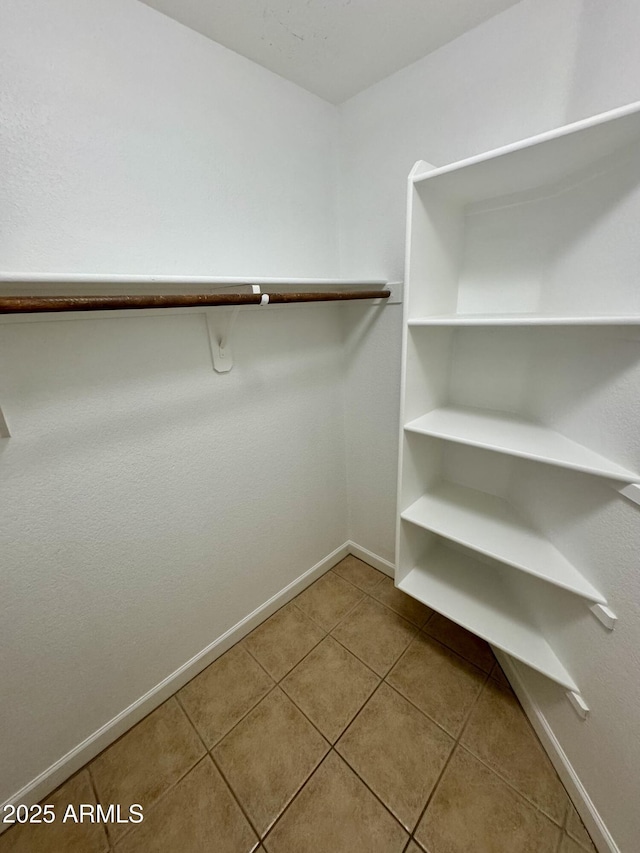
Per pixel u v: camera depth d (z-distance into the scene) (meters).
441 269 1.17
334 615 1.68
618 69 0.78
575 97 0.91
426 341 1.20
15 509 0.91
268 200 1.28
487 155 0.82
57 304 0.65
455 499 1.41
